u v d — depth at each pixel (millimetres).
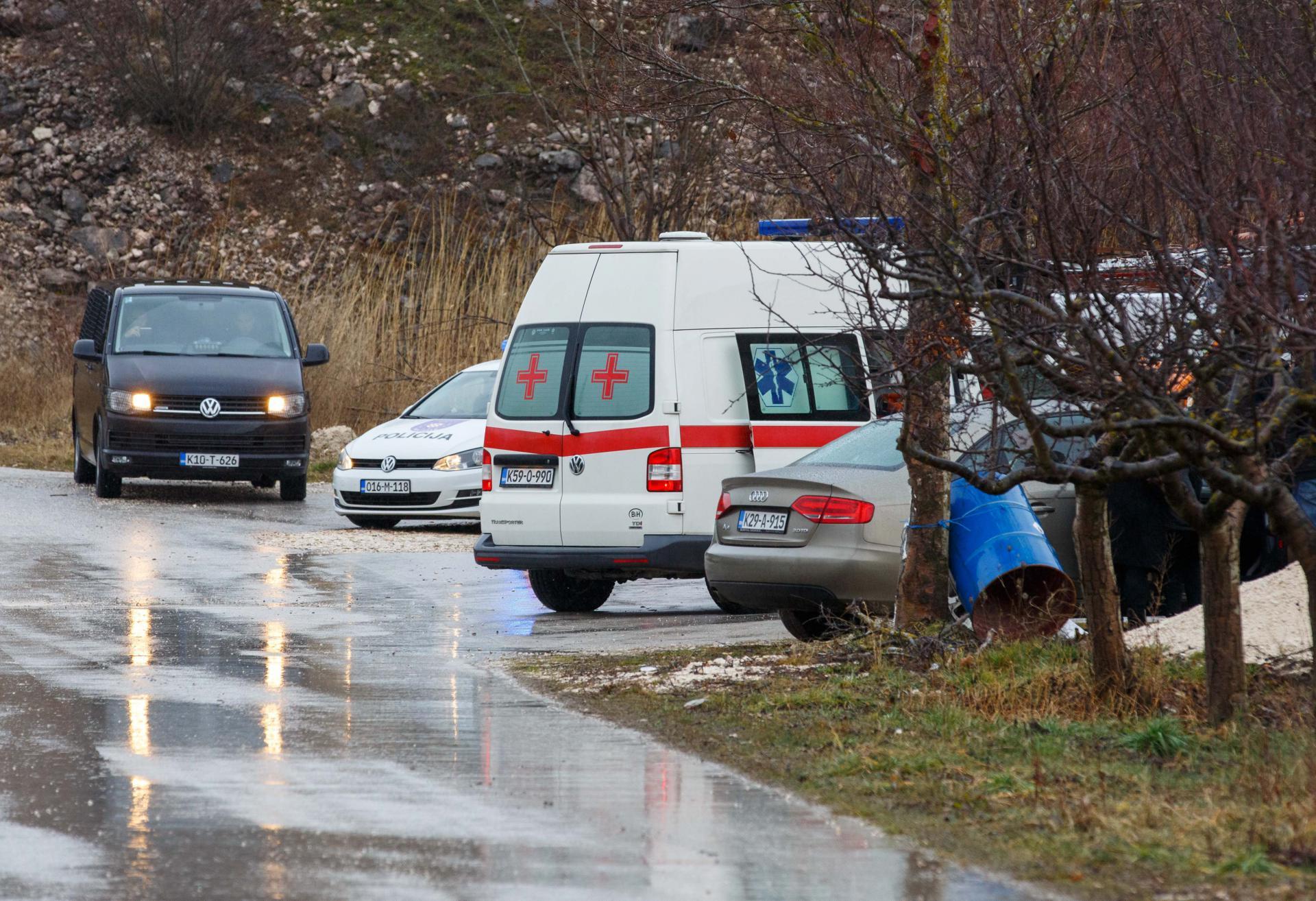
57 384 116500
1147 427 23391
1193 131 24172
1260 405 24578
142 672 36219
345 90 154625
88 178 147750
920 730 28906
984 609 36844
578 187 141500
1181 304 24125
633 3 45000
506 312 112062
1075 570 40500
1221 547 28047
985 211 27344
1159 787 24516
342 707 32062
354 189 146875
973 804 23703
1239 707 28000
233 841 21906
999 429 31188
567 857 21156
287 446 80312
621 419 46625
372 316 112125
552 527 47062
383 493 69188
